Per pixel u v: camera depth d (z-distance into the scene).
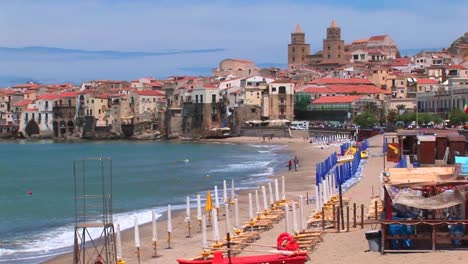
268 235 52.78
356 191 75.19
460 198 40.19
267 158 167.75
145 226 64.56
